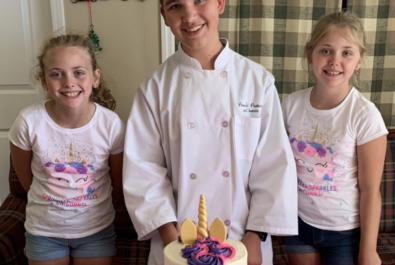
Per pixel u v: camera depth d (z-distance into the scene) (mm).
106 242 1377
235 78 1208
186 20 1104
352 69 1221
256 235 1141
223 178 1156
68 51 1188
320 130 1271
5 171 2000
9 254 1364
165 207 1135
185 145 1153
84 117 1275
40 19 1819
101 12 1742
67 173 1280
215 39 1188
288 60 1825
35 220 1303
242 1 1759
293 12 1775
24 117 1257
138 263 1547
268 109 1206
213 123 1160
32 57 1852
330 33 1210
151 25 1752
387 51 1824
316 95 1306
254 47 1810
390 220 1677
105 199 1356
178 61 1231
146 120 1234
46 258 1307
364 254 1247
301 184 1307
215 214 1165
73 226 1299
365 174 1240
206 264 752
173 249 835
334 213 1266
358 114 1227
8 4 1795
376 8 1783
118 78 1813
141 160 1211
